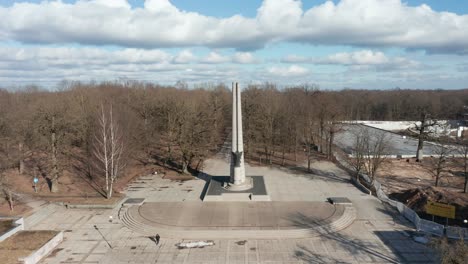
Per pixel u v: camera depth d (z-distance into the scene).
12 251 38.66
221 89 172.75
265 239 43.59
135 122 84.56
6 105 84.62
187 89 196.75
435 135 109.75
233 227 46.12
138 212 51.72
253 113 91.50
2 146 64.12
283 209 52.66
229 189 59.56
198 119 75.81
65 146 62.00
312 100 103.94
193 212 51.62
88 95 105.94
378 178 71.94
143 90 136.75
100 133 70.25
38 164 73.62
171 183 67.75
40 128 59.03
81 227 47.56
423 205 53.22
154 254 40.09
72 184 64.69
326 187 64.56
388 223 48.16
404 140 117.12
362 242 42.59
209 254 39.97
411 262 37.75
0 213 50.38
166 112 87.50
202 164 80.88
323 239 43.50
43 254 39.53
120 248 41.56
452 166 80.31
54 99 85.19
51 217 50.84
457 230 43.53
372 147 90.25
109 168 65.62
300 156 90.94
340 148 101.31
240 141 59.59
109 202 55.16
